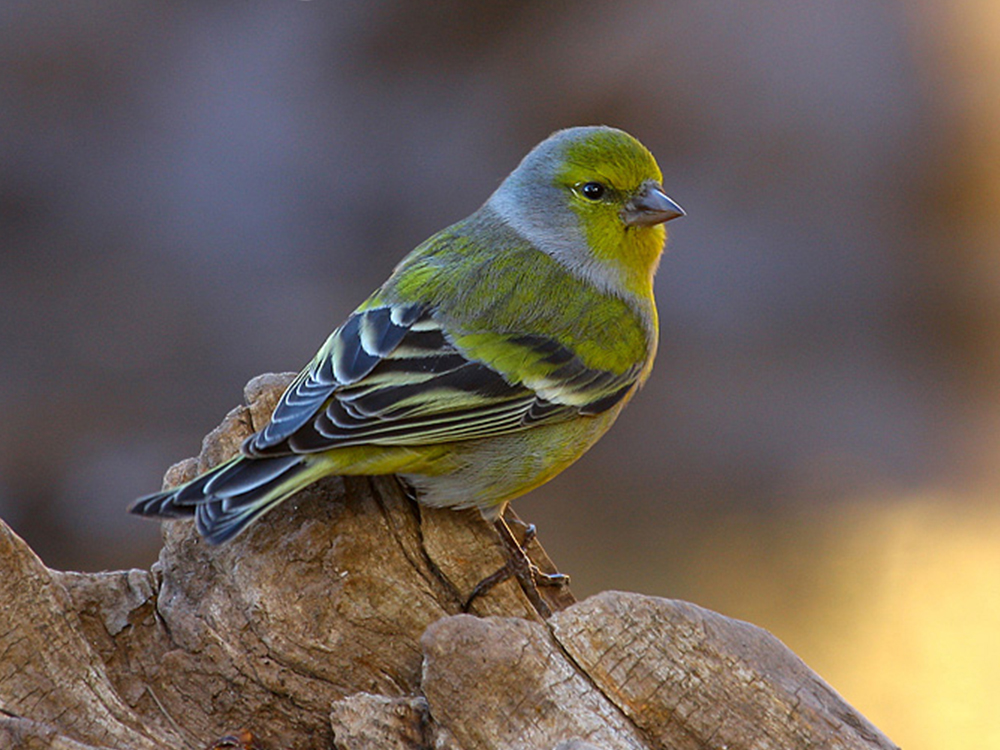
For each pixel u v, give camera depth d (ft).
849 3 56.65
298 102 55.93
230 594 19.44
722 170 54.80
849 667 37.78
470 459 21.74
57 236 51.65
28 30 54.39
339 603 19.40
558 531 42.63
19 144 53.11
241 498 18.93
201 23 56.54
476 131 55.88
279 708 19.02
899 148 55.11
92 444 43.32
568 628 17.69
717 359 50.60
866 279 53.06
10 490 41.55
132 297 49.47
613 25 56.70
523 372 22.47
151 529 40.81
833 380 50.08
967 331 52.06
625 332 24.17
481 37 57.00
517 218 24.94
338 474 20.54
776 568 41.22
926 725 36.17
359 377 20.89
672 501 44.62
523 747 17.06
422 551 20.70
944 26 56.80
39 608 18.12
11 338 47.34
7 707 17.84
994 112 55.47
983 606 39.93
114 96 54.90
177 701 19.06
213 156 54.49
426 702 17.61
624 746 17.07
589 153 24.56
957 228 54.44
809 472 45.88
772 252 53.42
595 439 24.31
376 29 56.95
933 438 47.70
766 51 56.24
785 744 17.49
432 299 22.79
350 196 54.34
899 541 43.14
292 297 50.90
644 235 25.00
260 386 22.16
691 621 17.88
